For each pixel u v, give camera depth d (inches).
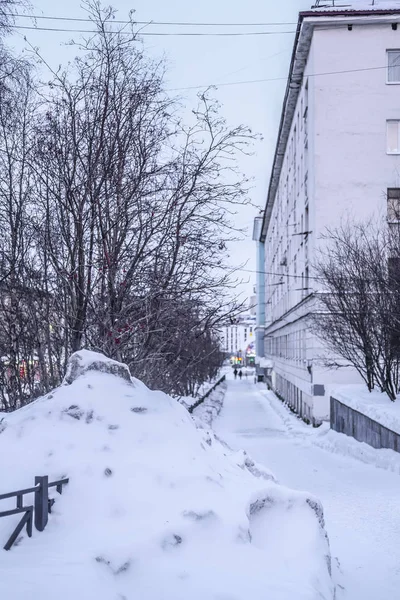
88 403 245.6
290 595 182.5
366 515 406.6
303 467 650.2
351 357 992.2
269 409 1736.0
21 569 168.1
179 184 398.9
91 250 386.3
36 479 199.2
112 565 178.7
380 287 802.2
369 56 1206.3
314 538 235.6
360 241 958.4
